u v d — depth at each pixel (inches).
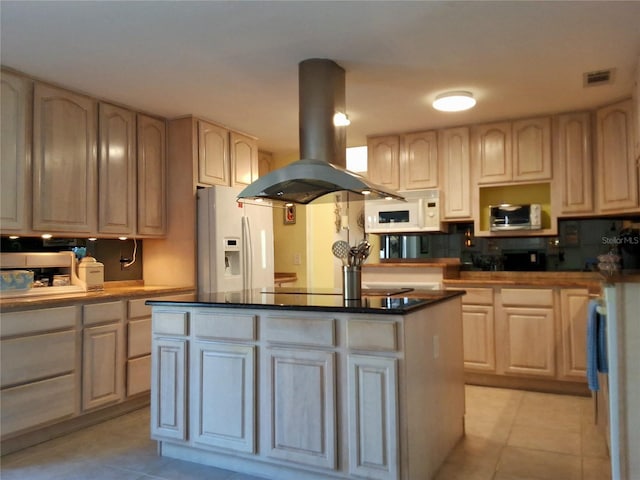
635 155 141.4
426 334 94.7
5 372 107.4
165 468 101.2
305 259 220.8
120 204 147.7
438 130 181.6
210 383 100.0
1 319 107.0
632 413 82.0
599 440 113.3
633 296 82.5
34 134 124.5
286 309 91.9
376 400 84.5
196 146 163.5
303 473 93.0
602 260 159.5
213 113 159.9
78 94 136.6
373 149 191.2
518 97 147.8
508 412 135.0
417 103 152.2
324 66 118.3
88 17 95.8
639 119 122.4
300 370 91.4
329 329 88.7
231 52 113.1
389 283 177.3
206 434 100.0
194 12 94.7
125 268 164.9
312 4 92.3
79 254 145.7
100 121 142.9
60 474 99.0
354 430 86.3
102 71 123.0
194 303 100.8
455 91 141.6
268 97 144.5
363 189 109.6
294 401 91.9
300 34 104.7
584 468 99.0
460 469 99.2
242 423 96.5
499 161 172.2
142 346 140.6
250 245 172.2
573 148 161.9
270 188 114.4
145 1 90.3
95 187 140.4
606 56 118.0
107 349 130.5
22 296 120.4
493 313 160.2
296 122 170.7
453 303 114.2
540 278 174.7
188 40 106.7
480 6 93.9
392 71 126.0
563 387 153.6
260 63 119.7
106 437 119.4
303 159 113.6
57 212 129.0
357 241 193.8
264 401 95.3
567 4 93.4
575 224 170.6
